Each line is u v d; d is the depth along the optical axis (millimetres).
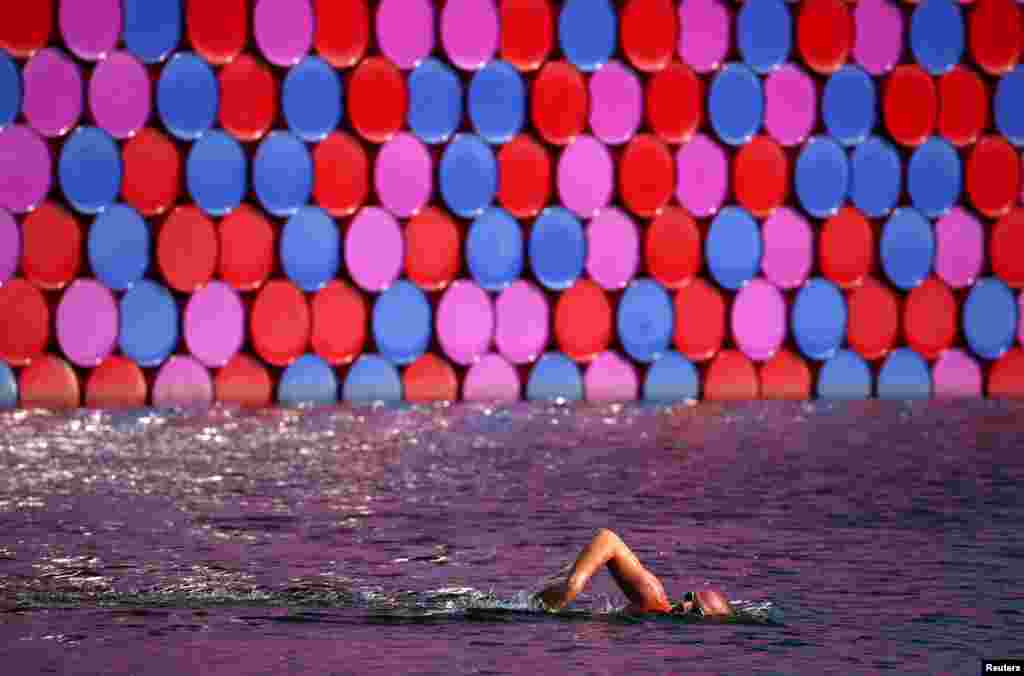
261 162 46500
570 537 24594
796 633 17453
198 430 40312
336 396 47594
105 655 15977
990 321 51188
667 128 49219
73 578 20688
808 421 43812
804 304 50188
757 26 49594
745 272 49875
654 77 49094
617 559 18625
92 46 45250
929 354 51094
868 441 39062
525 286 48594
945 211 50938
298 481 31266
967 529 25688
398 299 47750
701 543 24172
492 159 48156
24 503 27984
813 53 49938
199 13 45844
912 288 50844
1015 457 35875
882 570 21812
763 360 50156
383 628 17422
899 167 50656
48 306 45469
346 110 47219
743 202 49781
